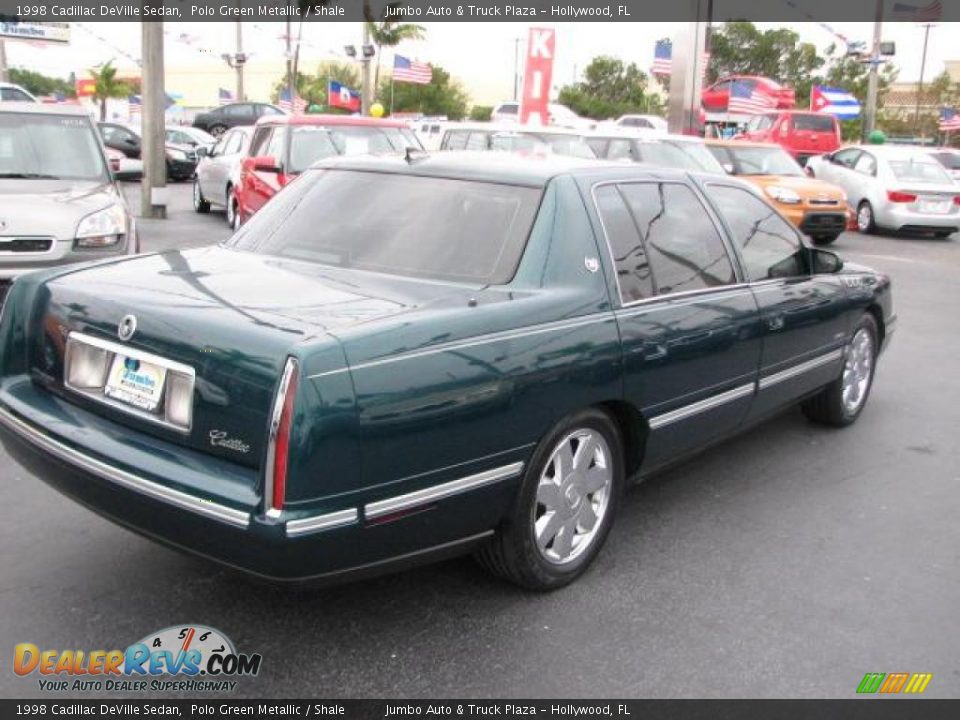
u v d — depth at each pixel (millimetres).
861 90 53156
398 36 33375
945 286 12688
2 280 7398
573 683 3301
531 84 14094
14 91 21859
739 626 3713
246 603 3742
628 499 4980
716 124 29922
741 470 5473
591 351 3717
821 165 20297
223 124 33781
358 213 4141
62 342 3621
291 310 3266
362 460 2988
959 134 55250
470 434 3285
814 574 4184
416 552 3297
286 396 2883
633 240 4176
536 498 3666
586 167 4219
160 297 3426
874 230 18609
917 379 7805
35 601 3705
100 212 7902
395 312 3275
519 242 3797
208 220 16672
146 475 3100
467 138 13961
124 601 3727
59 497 4684
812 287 5398
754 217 5184
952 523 4812
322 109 36750
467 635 3568
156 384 3248
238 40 38625
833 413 6160
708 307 4434
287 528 2863
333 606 3742
